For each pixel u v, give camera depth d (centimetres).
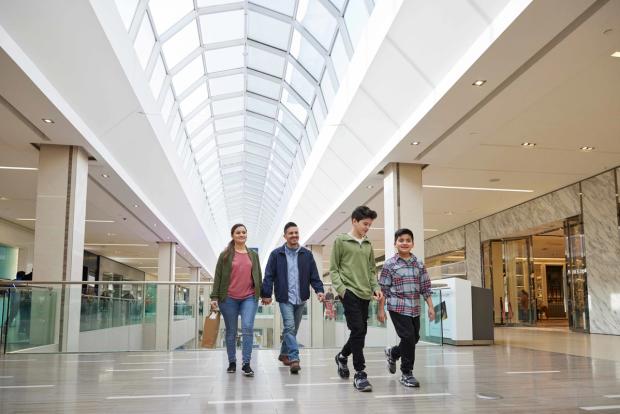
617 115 1043
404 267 564
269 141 2398
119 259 3997
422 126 1050
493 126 1047
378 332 1050
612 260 1467
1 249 2212
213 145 2356
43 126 1001
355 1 1135
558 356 862
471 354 902
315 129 1820
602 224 1510
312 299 1027
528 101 920
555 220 1745
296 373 641
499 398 479
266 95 1881
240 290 646
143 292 995
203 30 1387
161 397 490
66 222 1088
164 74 1384
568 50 734
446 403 456
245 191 3616
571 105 988
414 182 1313
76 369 704
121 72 1022
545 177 1562
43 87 852
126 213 1912
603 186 1509
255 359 805
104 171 1311
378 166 1342
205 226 3206
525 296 2145
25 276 1427
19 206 1920
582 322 1593
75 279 1089
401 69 995
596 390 525
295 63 1555
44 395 506
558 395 496
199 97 1770
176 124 1736
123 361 795
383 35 961
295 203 2583
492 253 2238
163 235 2517
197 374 643
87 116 1059
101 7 843
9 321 919
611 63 811
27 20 738
